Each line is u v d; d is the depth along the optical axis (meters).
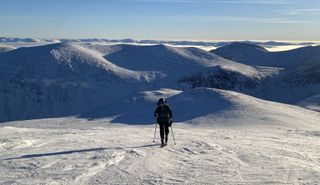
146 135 23.02
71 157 13.60
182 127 57.22
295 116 74.38
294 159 13.62
